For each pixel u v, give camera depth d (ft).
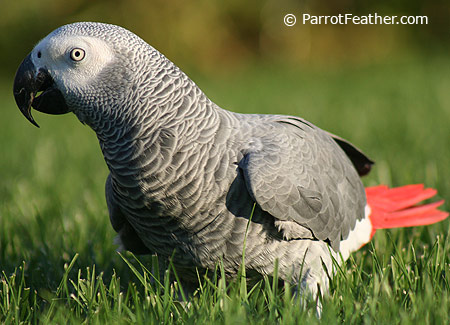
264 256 15.44
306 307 14.42
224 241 15.17
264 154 15.08
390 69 72.43
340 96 55.88
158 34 87.20
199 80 78.43
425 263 16.37
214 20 89.45
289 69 85.30
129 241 17.84
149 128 14.69
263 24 91.66
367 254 19.70
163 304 14.75
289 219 15.08
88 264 19.71
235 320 13.29
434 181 26.07
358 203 18.24
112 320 14.07
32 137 44.83
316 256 15.79
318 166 16.39
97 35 14.96
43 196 27.48
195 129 14.80
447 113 41.70
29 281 18.39
